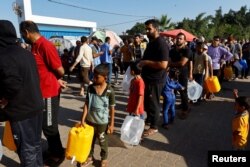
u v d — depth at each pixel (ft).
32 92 11.64
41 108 12.17
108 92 14.76
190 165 15.72
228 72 42.04
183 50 23.07
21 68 11.16
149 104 19.43
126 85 25.62
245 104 15.88
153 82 18.97
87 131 13.69
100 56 38.09
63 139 18.98
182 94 23.71
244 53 48.11
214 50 31.09
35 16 74.23
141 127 17.80
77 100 30.63
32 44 14.20
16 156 16.53
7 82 10.63
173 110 22.00
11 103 11.28
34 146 12.26
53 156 15.47
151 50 18.49
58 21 81.25
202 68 28.04
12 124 11.61
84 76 32.53
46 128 14.71
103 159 15.07
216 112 26.04
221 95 33.47
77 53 34.45
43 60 14.11
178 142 18.84
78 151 13.48
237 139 16.22
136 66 18.52
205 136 19.95
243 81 44.70
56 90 14.70
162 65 18.19
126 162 15.94
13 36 11.25
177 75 23.30
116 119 23.40
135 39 38.96
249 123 16.52
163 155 16.90
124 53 39.09
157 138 19.44
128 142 17.80
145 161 16.11
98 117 14.61
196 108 27.37
